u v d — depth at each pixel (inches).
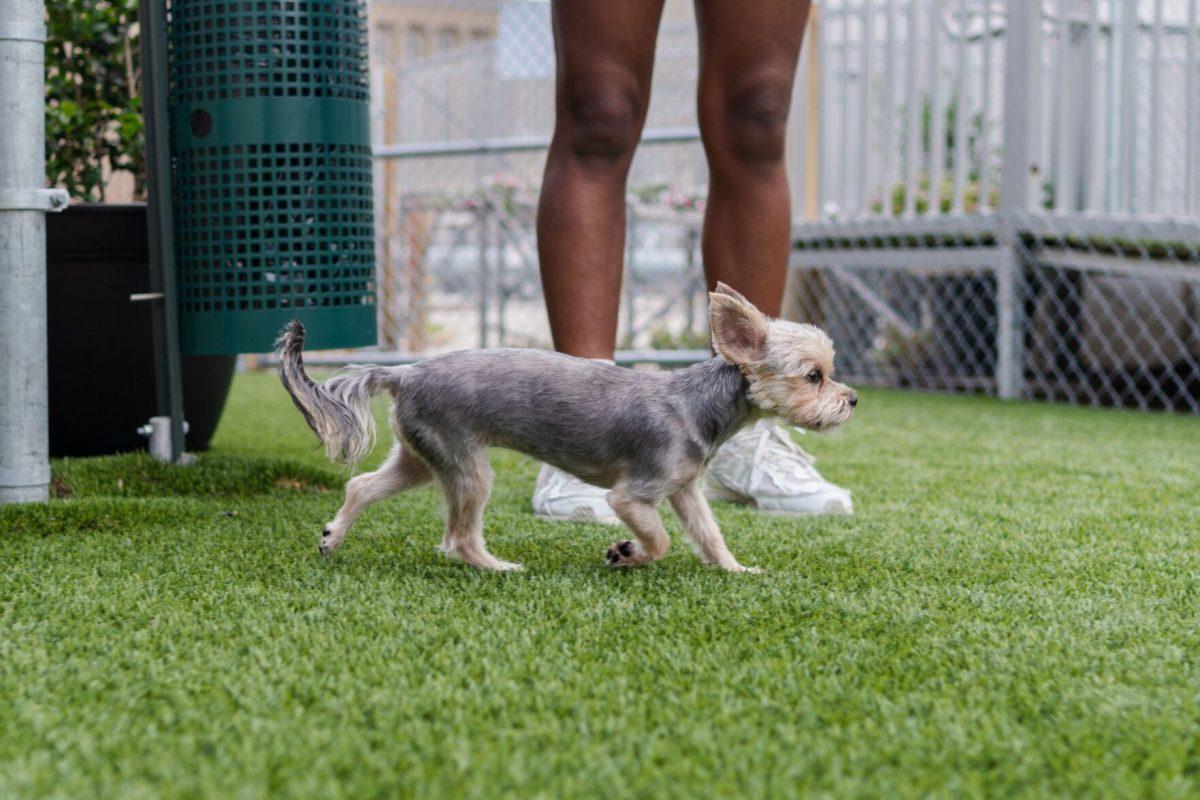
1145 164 278.7
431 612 94.0
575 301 137.6
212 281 146.1
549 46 350.9
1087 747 68.0
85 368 163.6
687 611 94.9
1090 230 251.0
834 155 324.5
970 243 276.5
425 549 117.8
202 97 143.6
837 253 305.9
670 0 361.4
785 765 65.1
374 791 61.2
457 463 108.9
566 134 137.5
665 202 321.1
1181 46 273.7
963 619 93.4
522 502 147.3
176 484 146.3
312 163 145.1
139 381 166.2
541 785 62.1
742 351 109.3
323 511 134.8
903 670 80.9
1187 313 288.5
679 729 69.9
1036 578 107.7
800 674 79.7
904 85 319.0
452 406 108.0
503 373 108.8
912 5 283.9
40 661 81.2
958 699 75.6
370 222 153.2
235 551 114.6
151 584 101.3
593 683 77.4
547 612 94.3
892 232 286.7
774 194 138.3
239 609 94.2
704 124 138.2
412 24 427.2
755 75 134.3
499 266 338.3
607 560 112.2
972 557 116.2
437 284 416.8
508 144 296.5
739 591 101.8
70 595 97.7
